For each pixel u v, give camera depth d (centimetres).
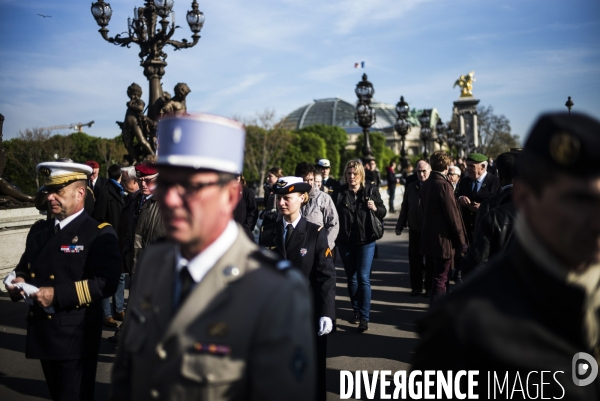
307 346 164
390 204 2247
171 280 179
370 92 1587
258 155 6825
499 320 140
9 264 915
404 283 928
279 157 7262
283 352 159
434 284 625
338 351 582
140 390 173
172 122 170
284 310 162
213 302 165
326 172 955
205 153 167
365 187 680
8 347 602
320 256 417
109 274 339
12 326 683
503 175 455
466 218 759
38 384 498
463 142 6103
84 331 336
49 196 346
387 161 11088
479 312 142
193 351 162
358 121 1611
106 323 688
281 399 156
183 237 169
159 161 170
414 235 829
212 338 162
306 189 422
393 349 586
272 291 164
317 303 417
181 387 161
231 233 177
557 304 138
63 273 338
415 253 832
